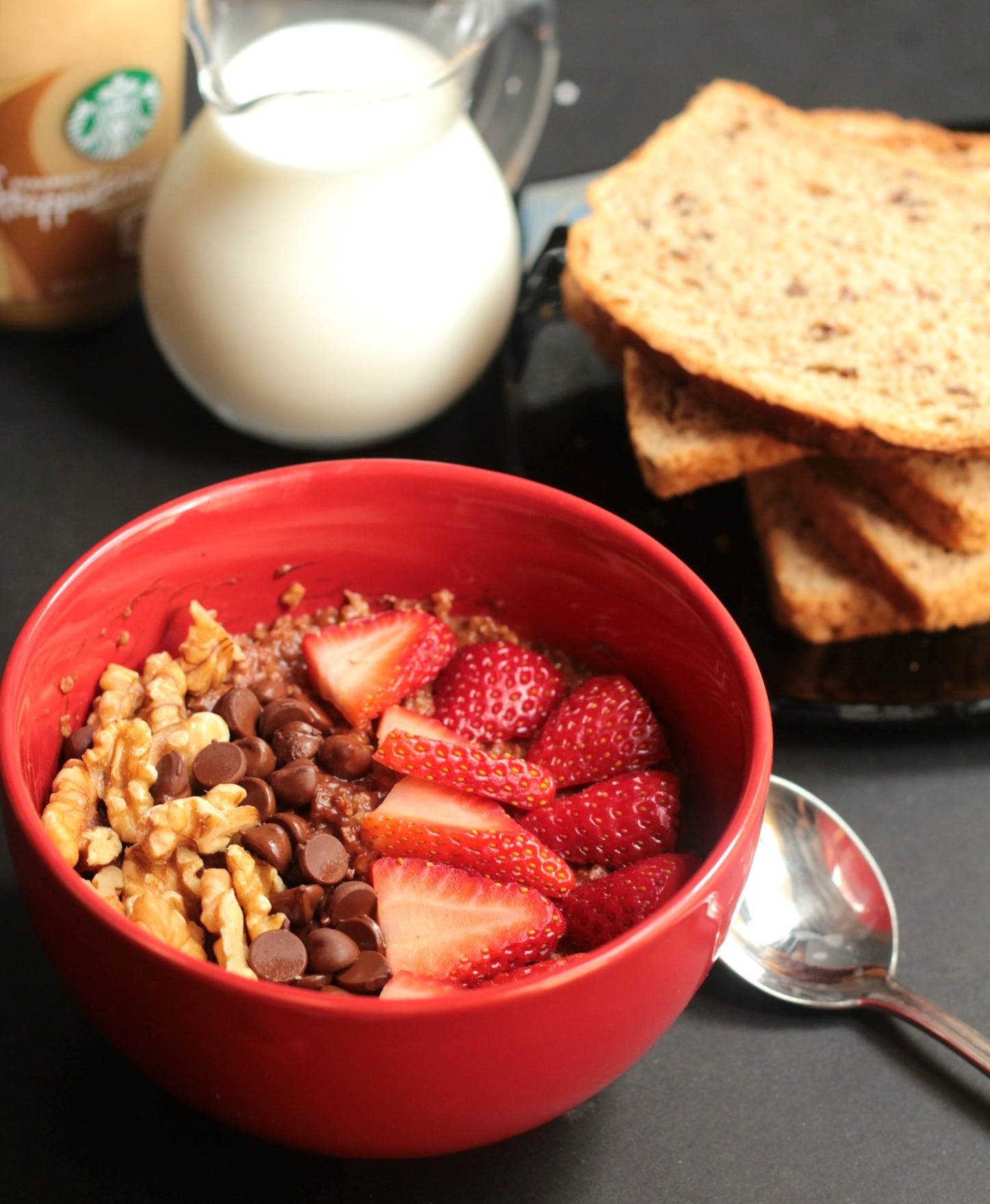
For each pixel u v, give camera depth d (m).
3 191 0.69
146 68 0.69
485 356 0.70
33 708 0.54
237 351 0.68
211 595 0.59
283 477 0.57
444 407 0.71
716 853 0.50
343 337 0.67
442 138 0.68
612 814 0.55
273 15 0.68
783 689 0.64
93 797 0.55
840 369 0.68
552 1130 0.56
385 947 0.53
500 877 0.54
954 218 0.74
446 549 0.59
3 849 0.60
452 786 0.55
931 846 0.62
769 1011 0.58
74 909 0.49
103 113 0.69
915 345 0.69
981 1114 0.56
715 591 0.67
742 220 0.74
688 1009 0.58
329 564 0.60
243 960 0.52
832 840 0.60
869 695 0.64
